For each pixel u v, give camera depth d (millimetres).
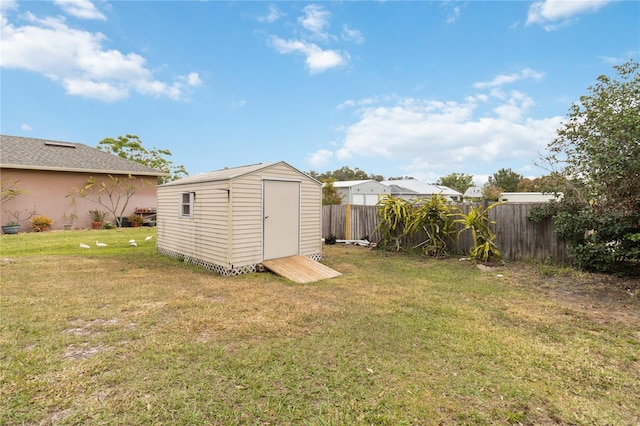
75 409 2209
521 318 4059
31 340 3266
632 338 3479
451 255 8586
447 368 2826
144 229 14000
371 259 8227
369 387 2525
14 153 13133
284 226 7309
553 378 2689
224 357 2959
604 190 5730
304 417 2170
